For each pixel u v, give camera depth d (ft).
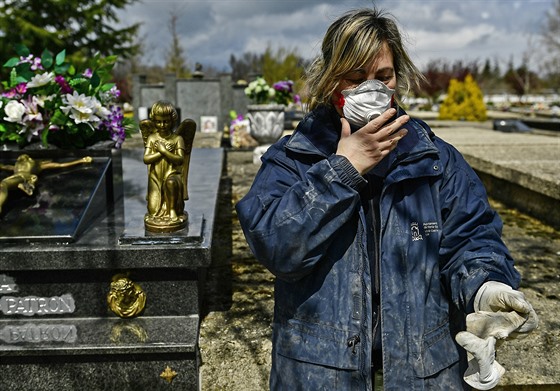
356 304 4.74
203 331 9.36
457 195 4.96
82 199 9.95
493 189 21.68
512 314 4.19
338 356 4.68
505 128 55.57
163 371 8.03
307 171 4.68
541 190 16.98
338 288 4.80
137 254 8.41
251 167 27.48
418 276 4.78
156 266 8.44
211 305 10.42
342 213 4.55
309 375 4.76
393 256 4.79
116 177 12.22
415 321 4.72
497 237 4.93
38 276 8.51
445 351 4.83
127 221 10.18
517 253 13.80
